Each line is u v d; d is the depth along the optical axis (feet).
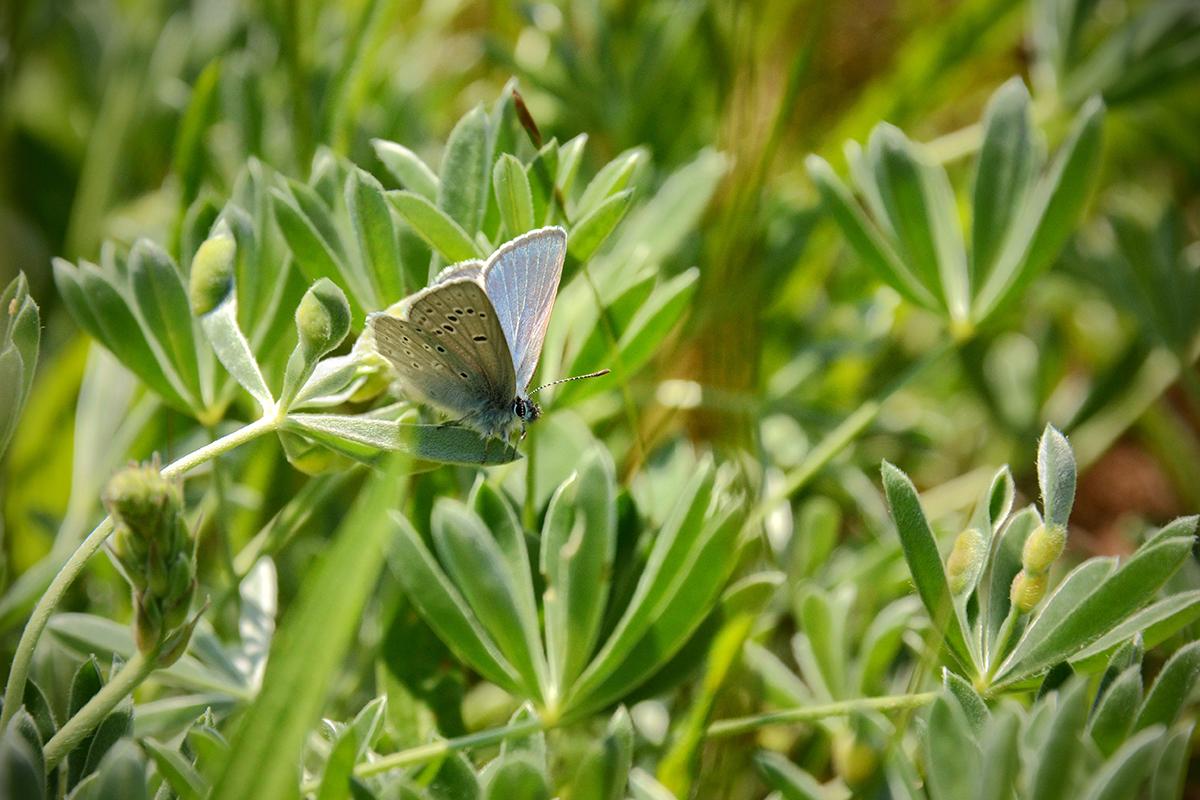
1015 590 0.92
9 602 1.01
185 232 1.00
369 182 0.95
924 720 0.91
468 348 0.94
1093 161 1.01
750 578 0.96
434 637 0.98
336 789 0.89
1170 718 0.90
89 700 0.91
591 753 0.90
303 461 0.94
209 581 1.04
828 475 1.13
